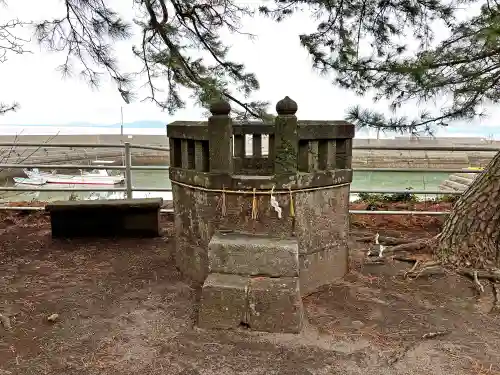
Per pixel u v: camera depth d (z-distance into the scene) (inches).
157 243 195.2
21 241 197.8
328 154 138.3
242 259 120.3
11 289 142.1
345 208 148.3
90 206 198.1
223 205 132.1
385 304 130.6
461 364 98.6
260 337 109.3
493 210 154.3
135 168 224.7
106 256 176.9
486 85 151.2
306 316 121.6
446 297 136.5
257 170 185.8
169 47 178.7
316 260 140.1
